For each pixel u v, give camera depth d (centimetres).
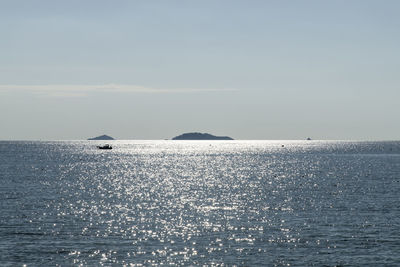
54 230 6881
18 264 5300
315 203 9625
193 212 8550
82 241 6281
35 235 6556
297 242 6262
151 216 8119
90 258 5553
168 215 8225
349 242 6241
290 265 5331
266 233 6769
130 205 9400
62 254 5684
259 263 5400
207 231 6925
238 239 6431
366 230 6925
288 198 10462
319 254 5731
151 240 6372
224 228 7125
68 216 8000
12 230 6831
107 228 7081
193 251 5850
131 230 6962
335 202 9750
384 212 8419
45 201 9719
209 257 5612
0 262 5344
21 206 8975
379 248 5959
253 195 11050
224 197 10694
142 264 5359
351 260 5491
